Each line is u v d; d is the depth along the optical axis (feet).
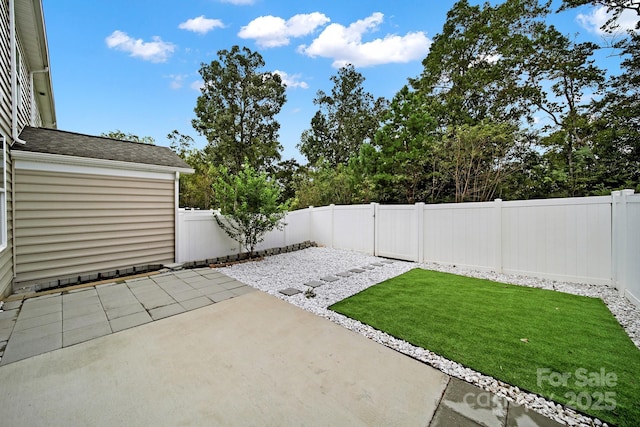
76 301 13.32
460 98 41.45
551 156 33.58
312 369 8.04
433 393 7.02
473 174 29.17
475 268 20.38
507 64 39.91
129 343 9.43
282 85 75.56
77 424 5.95
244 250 25.16
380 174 33.17
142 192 19.52
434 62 46.78
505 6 41.19
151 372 7.82
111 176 18.13
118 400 6.70
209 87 70.18
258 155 73.87
